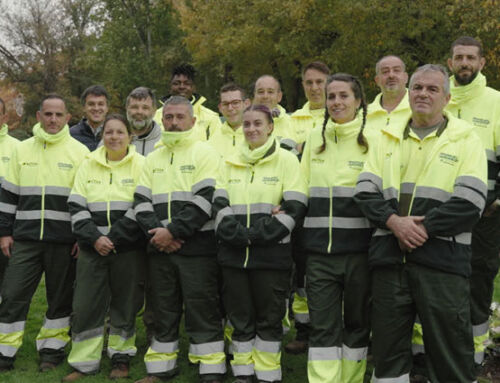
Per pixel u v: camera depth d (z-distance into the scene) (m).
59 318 5.06
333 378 3.98
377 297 3.82
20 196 4.99
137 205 4.60
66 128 5.10
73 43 33.69
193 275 4.49
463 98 4.70
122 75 28.98
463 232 3.58
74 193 4.79
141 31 31.12
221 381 4.52
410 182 3.80
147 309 5.53
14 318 4.90
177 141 4.63
